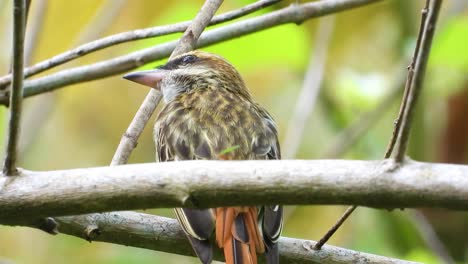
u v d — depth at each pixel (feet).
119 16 48.91
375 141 49.44
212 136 29.71
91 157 53.67
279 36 41.32
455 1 48.80
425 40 20.38
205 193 21.79
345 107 48.08
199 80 35.68
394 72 49.39
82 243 49.98
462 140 50.98
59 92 50.14
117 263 46.98
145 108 29.89
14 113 23.29
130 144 29.30
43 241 50.34
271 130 30.78
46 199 23.08
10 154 23.43
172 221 27.73
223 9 47.75
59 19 49.44
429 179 20.56
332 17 44.09
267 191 21.48
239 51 42.01
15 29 22.80
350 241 47.93
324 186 21.20
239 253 26.02
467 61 41.57
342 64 50.62
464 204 20.38
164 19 42.22
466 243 48.26
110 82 53.52
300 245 27.76
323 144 51.98
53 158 53.31
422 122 49.03
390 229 46.98
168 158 29.73
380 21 51.03
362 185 20.97
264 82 53.83
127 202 22.49
